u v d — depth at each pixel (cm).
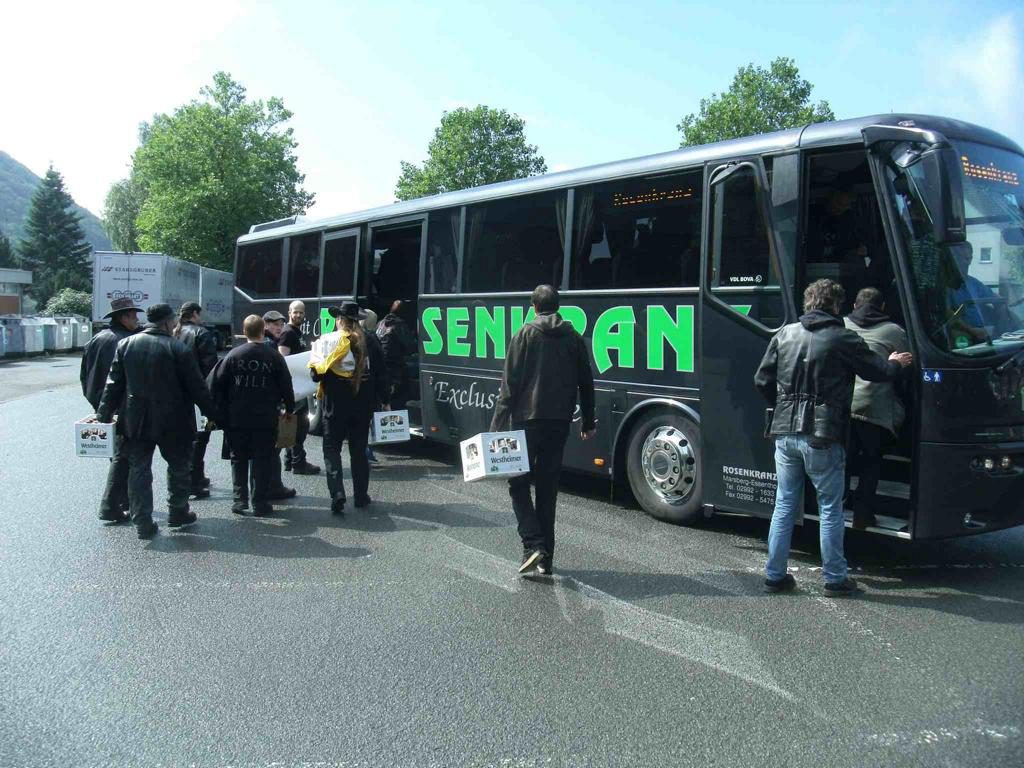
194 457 869
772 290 634
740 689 414
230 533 724
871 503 588
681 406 708
